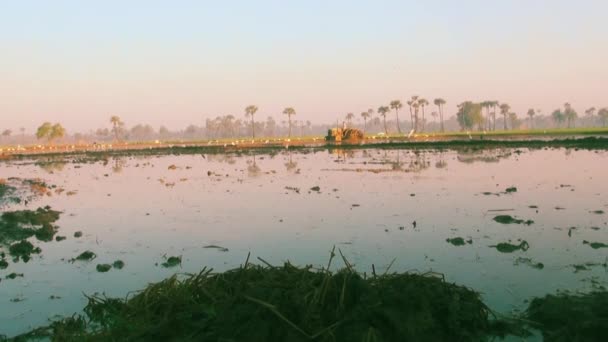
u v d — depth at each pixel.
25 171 43.75
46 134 133.00
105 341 6.69
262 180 27.86
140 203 21.02
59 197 23.98
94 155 69.25
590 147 47.00
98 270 10.64
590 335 6.18
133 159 56.78
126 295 8.83
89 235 14.62
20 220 16.73
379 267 9.88
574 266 9.43
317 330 6.17
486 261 10.03
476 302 7.34
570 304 6.95
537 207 16.06
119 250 12.54
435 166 32.62
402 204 17.67
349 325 6.26
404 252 11.01
